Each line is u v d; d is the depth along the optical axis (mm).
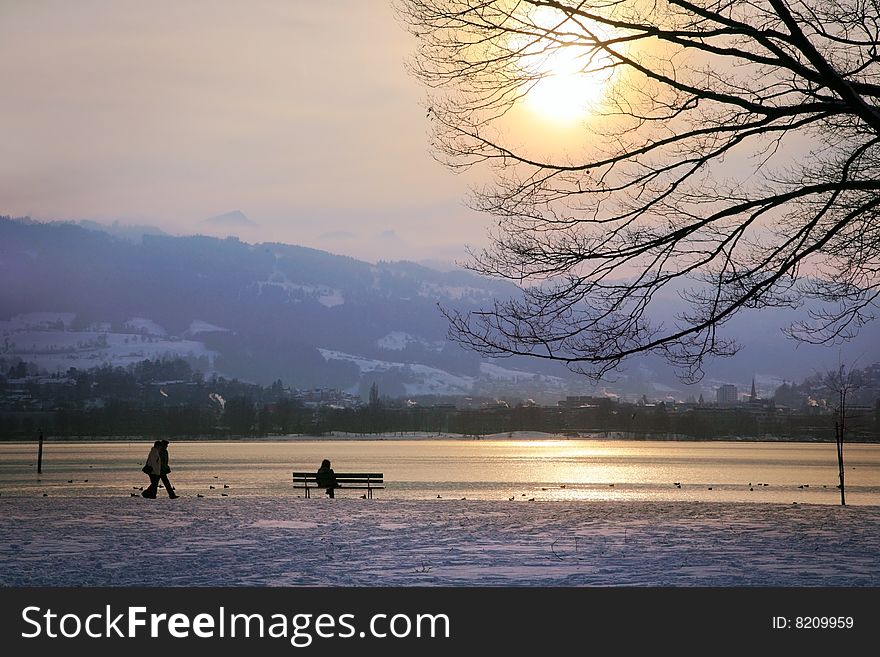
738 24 16453
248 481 94562
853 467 158875
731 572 17031
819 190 17188
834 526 24016
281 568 17766
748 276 18203
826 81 16094
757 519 25844
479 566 17828
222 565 18109
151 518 26734
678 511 28156
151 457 35281
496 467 150875
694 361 18281
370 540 21641
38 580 16734
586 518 26250
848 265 19094
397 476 115438
